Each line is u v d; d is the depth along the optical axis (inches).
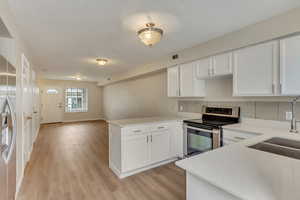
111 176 102.0
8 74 62.8
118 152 102.5
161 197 80.7
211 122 107.7
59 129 253.1
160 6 67.2
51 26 84.4
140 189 87.7
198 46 112.1
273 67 76.6
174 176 102.0
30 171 108.3
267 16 75.4
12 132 64.6
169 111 161.5
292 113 79.0
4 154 56.9
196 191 39.6
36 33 92.7
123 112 257.0
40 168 113.0
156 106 180.2
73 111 337.1
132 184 92.8
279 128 86.7
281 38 74.5
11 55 76.5
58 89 322.0
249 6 67.4
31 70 149.1
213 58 104.3
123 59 153.6
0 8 54.0
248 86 86.2
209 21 80.0
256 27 81.9
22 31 89.7
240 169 38.2
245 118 102.2
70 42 108.0
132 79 227.5
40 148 157.5
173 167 114.6
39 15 73.3
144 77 200.2
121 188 88.7
